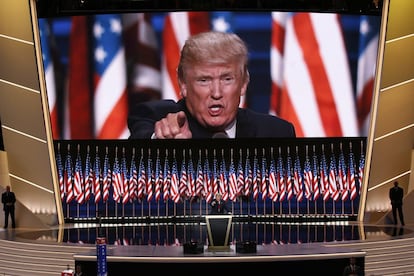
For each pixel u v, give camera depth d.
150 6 43.75
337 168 43.62
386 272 31.30
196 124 42.78
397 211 41.53
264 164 43.38
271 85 42.69
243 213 43.75
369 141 42.56
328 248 31.03
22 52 41.47
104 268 25.81
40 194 42.84
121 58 42.34
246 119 42.84
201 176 42.88
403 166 43.06
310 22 42.34
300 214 43.59
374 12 42.19
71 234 37.19
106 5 43.97
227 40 42.19
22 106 42.16
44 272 31.45
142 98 42.62
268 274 29.39
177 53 42.28
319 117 43.06
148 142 43.03
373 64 42.66
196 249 30.14
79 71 42.47
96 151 43.06
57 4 42.06
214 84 42.34
